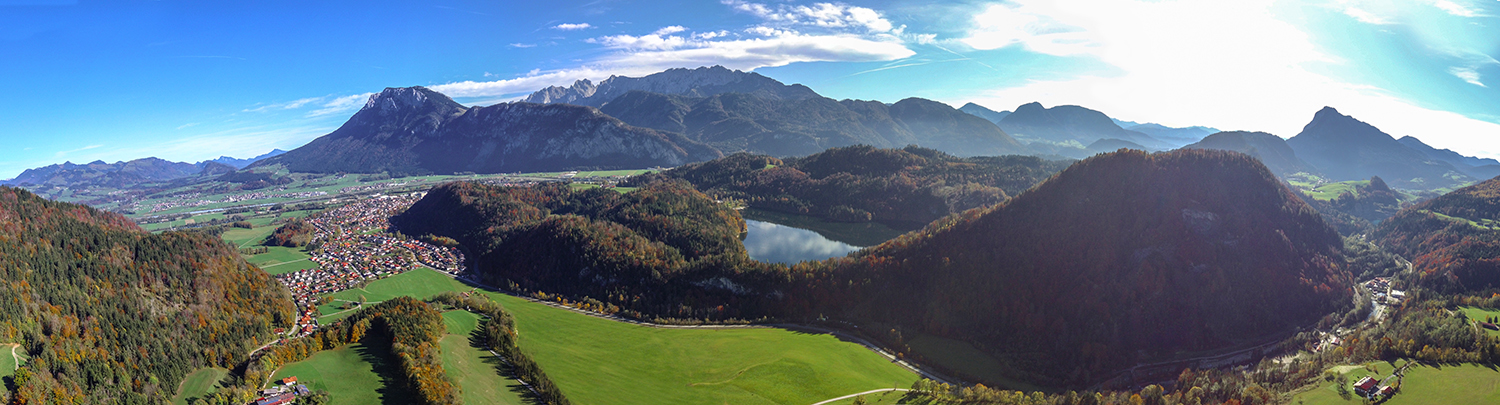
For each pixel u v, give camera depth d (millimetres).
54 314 186750
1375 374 199000
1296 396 189250
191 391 186500
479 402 183750
